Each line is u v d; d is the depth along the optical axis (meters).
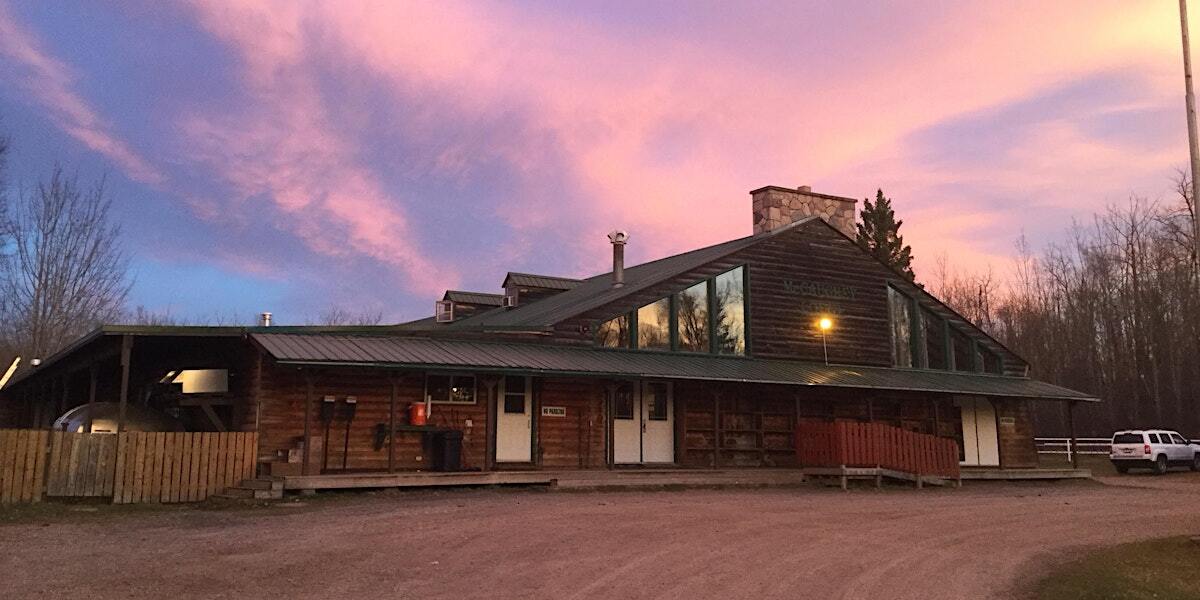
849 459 20.27
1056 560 11.09
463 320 29.72
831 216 26.84
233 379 18.97
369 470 18.19
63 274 37.62
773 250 25.05
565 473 18.44
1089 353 51.56
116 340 17.50
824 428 20.89
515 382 20.39
